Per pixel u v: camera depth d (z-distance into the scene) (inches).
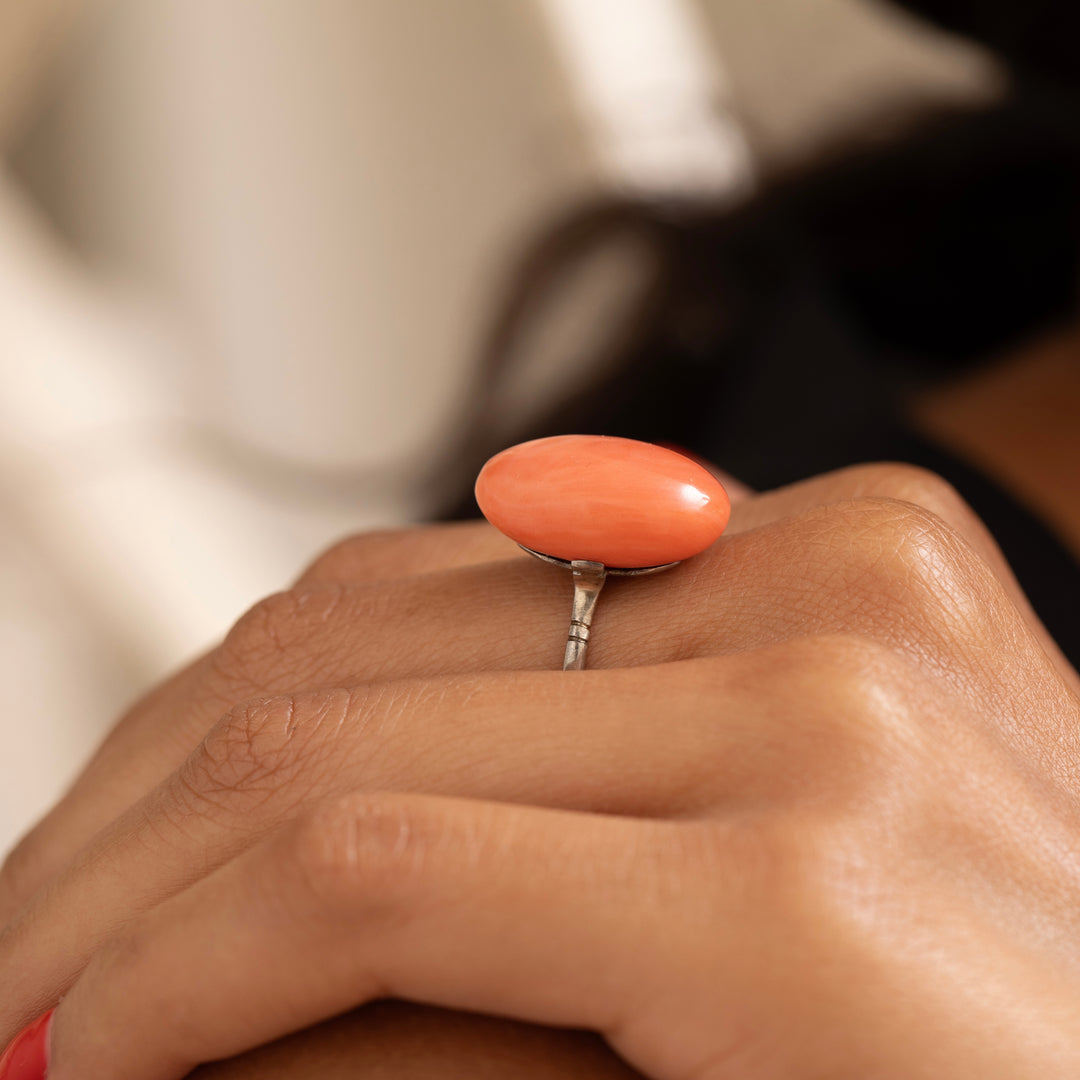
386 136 20.2
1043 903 8.1
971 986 7.9
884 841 8.0
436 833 8.0
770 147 17.4
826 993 7.8
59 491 21.0
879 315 16.6
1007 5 15.2
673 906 7.9
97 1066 8.3
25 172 21.3
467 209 19.9
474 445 18.8
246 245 21.3
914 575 8.8
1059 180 15.6
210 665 9.6
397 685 8.7
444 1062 8.3
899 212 16.2
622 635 9.0
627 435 16.5
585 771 8.3
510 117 19.7
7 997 8.8
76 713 19.9
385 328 20.7
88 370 21.8
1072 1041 7.9
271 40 20.0
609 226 17.6
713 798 8.2
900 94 16.5
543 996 8.0
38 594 20.5
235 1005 8.1
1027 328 16.2
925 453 14.3
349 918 8.0
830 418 15.3
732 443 15.5
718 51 18.2
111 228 21.8
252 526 21.9
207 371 22.4
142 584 21.0
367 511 21.4
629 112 18.4
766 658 8.4
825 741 8.2
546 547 8.9
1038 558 12.8
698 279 16.6
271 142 20.6
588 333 17.5
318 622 9.4
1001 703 8.7
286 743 8.6
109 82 20.6
